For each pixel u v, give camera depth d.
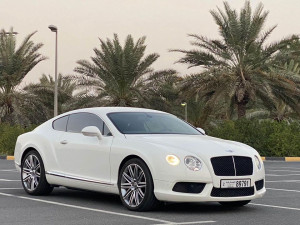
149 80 40.44
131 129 8.97
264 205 9.16
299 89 33.88
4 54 41.25
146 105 40.94
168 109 41.44
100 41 40.06
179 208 8.63
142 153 8.16
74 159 9.34
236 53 34.97
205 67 35.53
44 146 9.93
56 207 8.63
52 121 10.26
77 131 9.57
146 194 8.07
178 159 7.93
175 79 39.84
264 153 28.80
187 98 35.28
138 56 39.91
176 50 35.12
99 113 9.40
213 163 7.98
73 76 40.78
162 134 8.92
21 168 10.35
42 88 42.97
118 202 9.23
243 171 8.20
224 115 47.81
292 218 7.82
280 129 29.28
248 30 34.59
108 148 8.73
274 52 34.72
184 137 8.69
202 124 37.59
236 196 8.12
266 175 16.42
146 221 7.41
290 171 18.30
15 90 42.84
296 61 49.75
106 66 40.06
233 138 29.30
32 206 8.73
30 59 41.53
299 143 28.69
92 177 9.00
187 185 7.93
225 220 7.60
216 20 34.84
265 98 35.06
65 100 43.53
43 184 9.90
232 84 33.53
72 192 10.55
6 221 7.37
